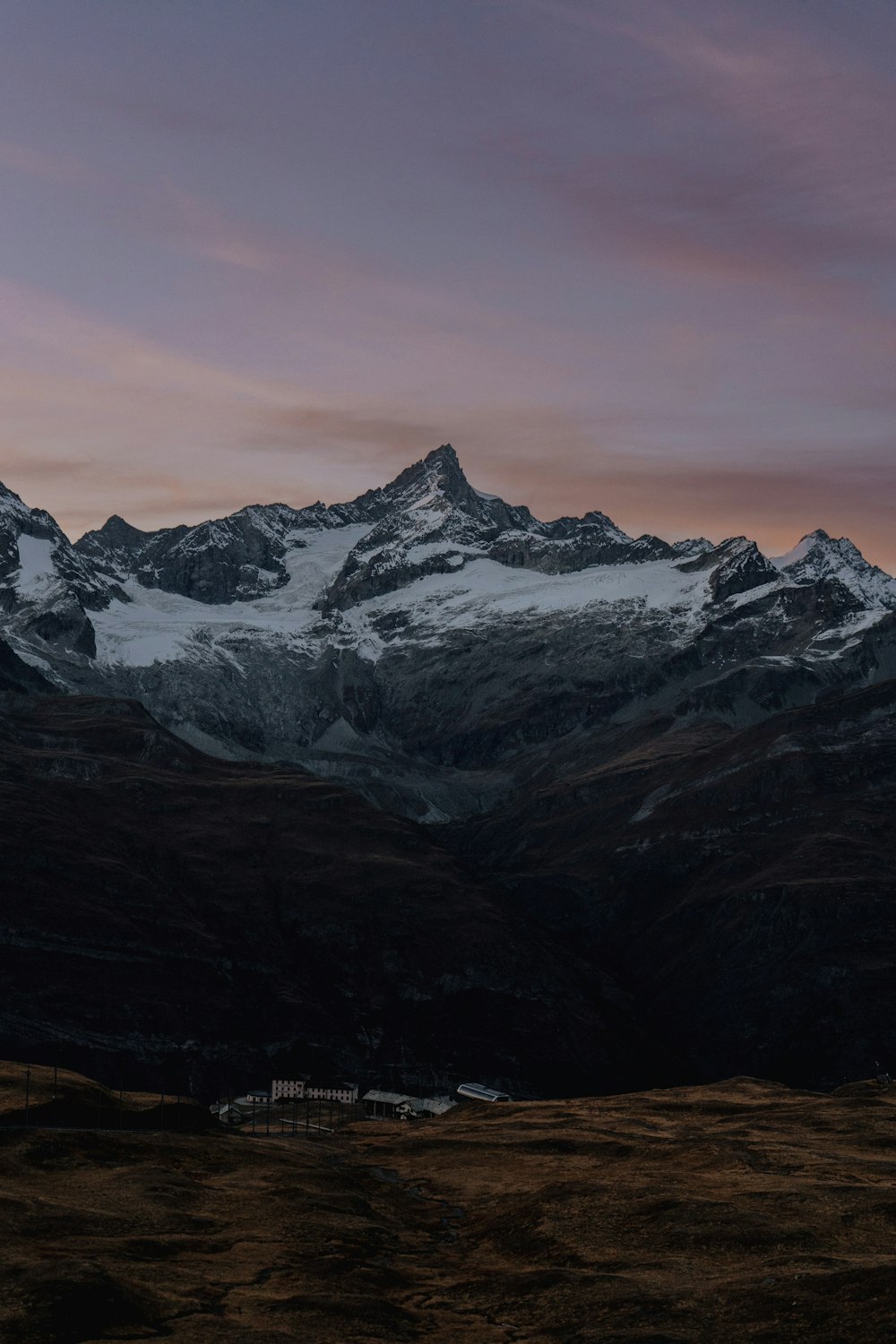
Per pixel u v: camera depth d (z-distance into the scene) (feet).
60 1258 375.45
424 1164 597.93
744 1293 344.69
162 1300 348.18
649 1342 317.22
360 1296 365.61
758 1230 409.69
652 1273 381.81
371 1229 454.40
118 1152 534.78
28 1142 520.01
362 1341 329.93
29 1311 327.26
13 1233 400.06
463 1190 536.42
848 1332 310.24
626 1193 471.62
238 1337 322.14
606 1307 350.02
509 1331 347.97
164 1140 563.48
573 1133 654.53
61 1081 613.93
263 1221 449.89
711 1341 318.65
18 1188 467.11
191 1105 620.08
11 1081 607.37
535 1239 435.53
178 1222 439.63
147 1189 474.49
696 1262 391.86
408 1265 419.13
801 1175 508.53
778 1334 316.19
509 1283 383.86
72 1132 542.98
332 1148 642.63
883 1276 334.65
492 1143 627.46
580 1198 470.39
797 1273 356.38
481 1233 462.19
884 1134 601.62
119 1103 609.01
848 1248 388.57
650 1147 588.09
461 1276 404.98
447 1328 350.64
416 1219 490.49
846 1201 440.45
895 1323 309.63
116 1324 326.03
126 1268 375.04
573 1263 406.82
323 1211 470.39
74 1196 462.19
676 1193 467.93
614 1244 421.18
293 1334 329.31
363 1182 545.44
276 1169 540.11
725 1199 453.99
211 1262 395.75
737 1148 568.41
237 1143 583.58
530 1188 524.11
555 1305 360.48
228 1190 494.18
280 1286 376.48
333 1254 414.41
